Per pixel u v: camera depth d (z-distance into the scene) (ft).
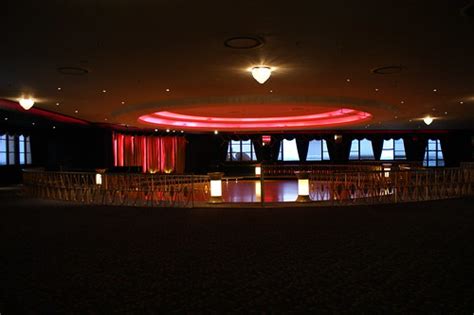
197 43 20.10
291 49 21.38
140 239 19.61
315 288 12.40
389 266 14.66
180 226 22.94
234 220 24.75
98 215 27.45
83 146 63.26
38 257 16.48
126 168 57.93
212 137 81.76
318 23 17.40
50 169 58.59
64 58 22.67
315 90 34.60
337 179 36.86
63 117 50.90
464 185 36.76
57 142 64.03
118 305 11.25
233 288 12.48
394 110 44.39
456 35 19.29
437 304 11.03
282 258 15.85
